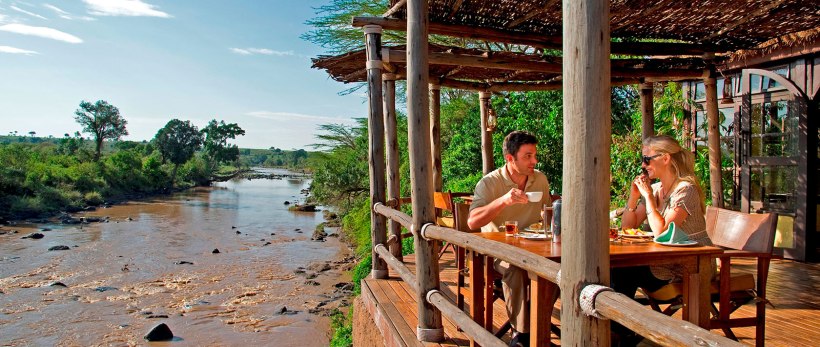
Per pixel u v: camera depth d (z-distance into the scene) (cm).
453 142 1393
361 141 2088
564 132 196
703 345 140
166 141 7494
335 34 1148
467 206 423
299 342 1010
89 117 6869
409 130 364
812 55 589
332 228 2345
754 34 565
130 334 1048
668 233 287
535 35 534
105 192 3662
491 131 796
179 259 1683
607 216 191
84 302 1241
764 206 655
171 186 5003
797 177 611
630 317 167
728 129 723
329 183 2022
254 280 1441
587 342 191
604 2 188
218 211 3056
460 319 302
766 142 656
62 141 6781
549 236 304
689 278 277
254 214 2912
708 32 554
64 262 1616
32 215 2600
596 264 190
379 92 521
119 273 1500
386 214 482
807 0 449
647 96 707
